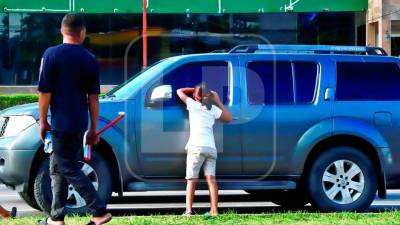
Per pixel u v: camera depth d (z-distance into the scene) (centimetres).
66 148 893
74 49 898
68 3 4166
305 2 4206
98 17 4184
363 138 1226
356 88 1245
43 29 4197
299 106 1219
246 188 1204
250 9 4194
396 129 1241
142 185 1179
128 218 1040
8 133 1165
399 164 1241
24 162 1138
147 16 4197
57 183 908
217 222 998
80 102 896
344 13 4256
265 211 1317
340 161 1223
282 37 4231
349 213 1112
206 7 4188
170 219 1026
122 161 1165
